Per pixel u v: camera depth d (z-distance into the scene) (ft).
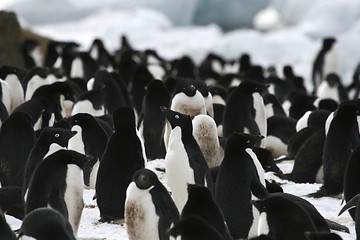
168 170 54.39
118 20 321.73
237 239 49.78
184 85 72.28
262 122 79.66
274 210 41.86
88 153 59.93
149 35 291.58
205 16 408.05
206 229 37.50
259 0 394.73
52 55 156.25
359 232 48.70
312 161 69.10
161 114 75.82
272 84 132.26
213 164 64.69
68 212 46.60
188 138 54.85
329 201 63.52
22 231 39.06
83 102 81.05
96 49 161.38
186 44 281.95
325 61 175.63
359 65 195.31
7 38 145.07
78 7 361.30
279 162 78.07
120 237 49.29
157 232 44.68
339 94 129.08
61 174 46.34
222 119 83.87
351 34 249.55
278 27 392.27
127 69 131.75
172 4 378.94
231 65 176.55
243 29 402.52
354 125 64.44
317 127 78.18
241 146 51.26
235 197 49.78
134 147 53.06
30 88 96.63
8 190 52.49
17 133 59.77
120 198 52.31
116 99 93.91
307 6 370.73
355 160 56.75
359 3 313.53
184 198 54.13
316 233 38.55
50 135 53.01
